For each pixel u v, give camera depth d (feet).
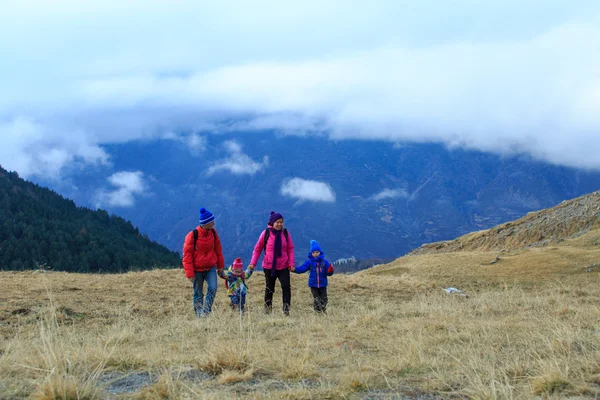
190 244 32.89
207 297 33.40
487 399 13.34
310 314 35.04
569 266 97.86
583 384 14.24
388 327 26.91
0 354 19.74
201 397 13.71
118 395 14.42
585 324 24.32
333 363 18.31
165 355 19.16
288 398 13.92
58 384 13.71
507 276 95.09
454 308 34.14
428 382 15.30
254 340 22.17
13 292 38.27
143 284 47.83
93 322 30.63
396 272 117.91
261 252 36.06
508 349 19.25
